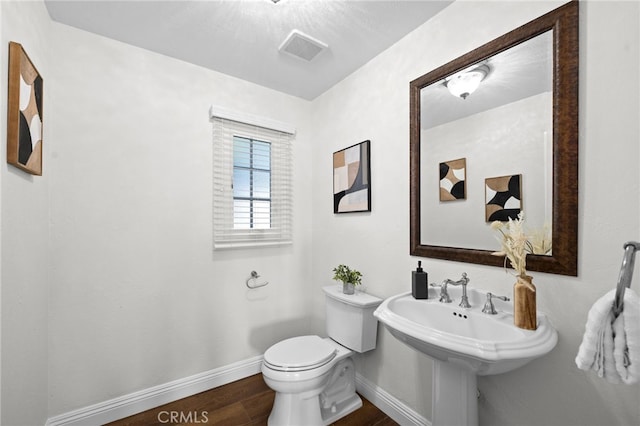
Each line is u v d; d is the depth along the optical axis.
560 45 1.07
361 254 2.02
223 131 2.15
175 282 1.93
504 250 1.13
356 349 1.76
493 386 1.27
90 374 1.64
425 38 1.60
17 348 1.15
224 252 2.13
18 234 1.15
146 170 1.84
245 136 2.25
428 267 1.57
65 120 1.59
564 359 1.07
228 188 2.17
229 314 2.14
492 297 1.25
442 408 1.24
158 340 1.86
